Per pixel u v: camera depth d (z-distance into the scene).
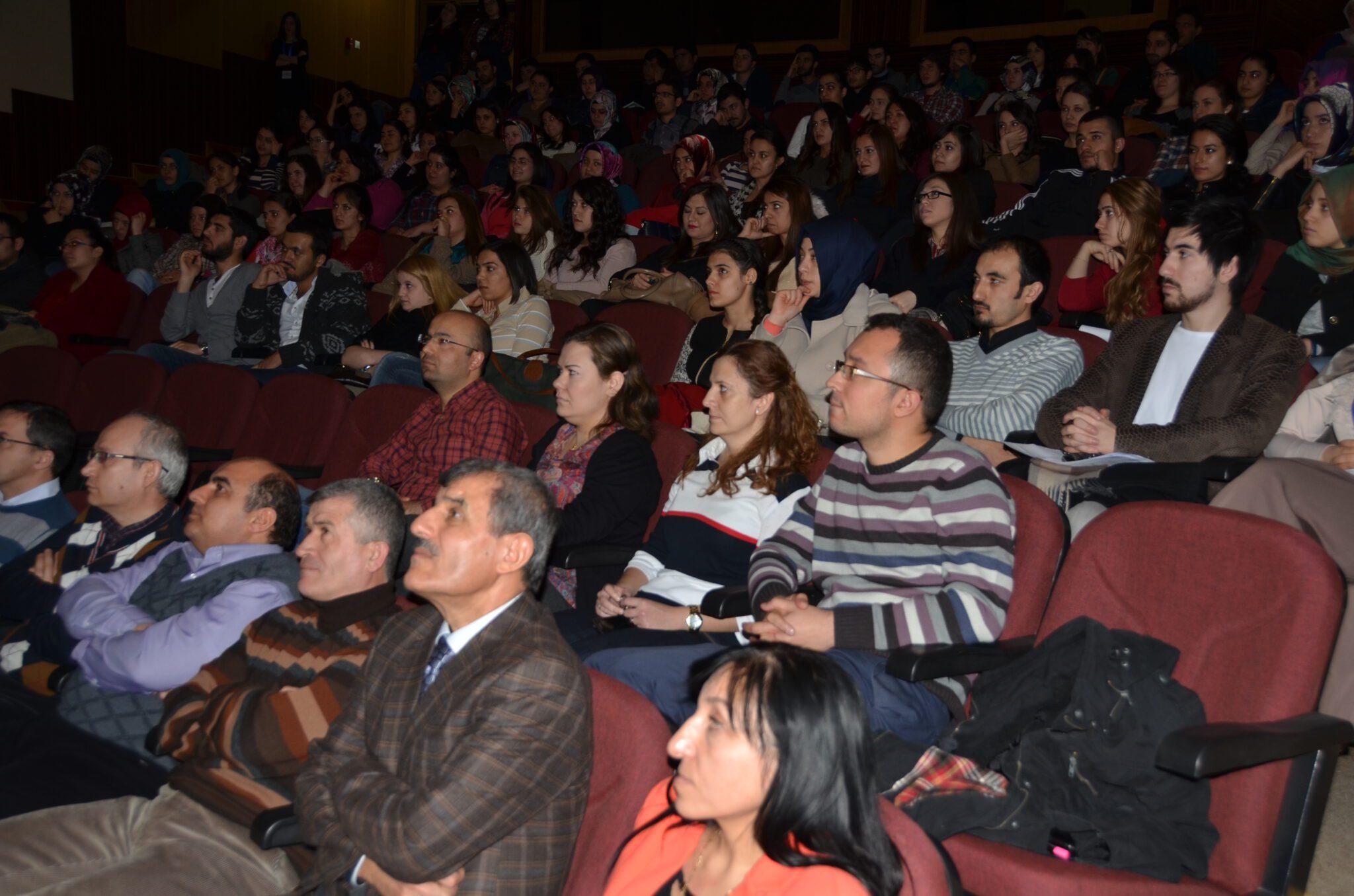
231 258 5.16
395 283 5.04
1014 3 9.00
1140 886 1.48
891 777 1.64
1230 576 1.70
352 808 1.51
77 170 7.87
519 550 1.62
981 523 1.93
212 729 1.85
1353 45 5.11
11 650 2.42
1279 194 4.18
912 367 2.01
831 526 2.16
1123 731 1.61
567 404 2.78
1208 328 2.55
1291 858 1.55
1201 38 8.08
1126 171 5.37
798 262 3.33
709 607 2.13
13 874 1.75
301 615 1.97
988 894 1.54
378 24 12.96
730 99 6.96
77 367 4.34
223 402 3.87
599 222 4.78
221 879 1.73
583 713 1.52
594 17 11.15
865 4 9.59
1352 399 2.47
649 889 1.31
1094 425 2.45
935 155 4.95
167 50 10.25
